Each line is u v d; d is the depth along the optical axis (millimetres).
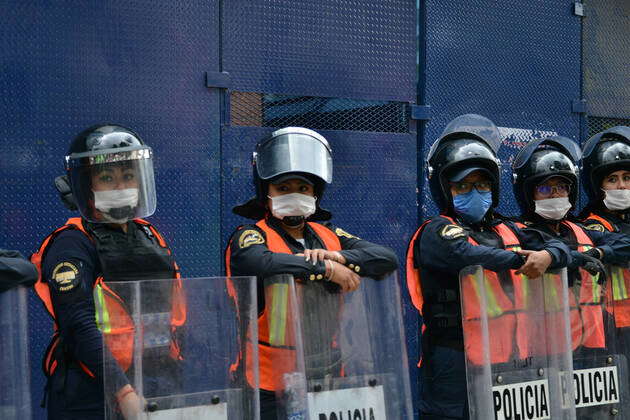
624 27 20969
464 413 11750
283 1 15820
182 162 14711
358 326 10492
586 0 20266
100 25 13922
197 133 14875
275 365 10055
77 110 13711
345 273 10344
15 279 8805
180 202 14695
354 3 16688
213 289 9188
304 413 9867
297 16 15992
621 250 13906
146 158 10039
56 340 9633
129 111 14172
